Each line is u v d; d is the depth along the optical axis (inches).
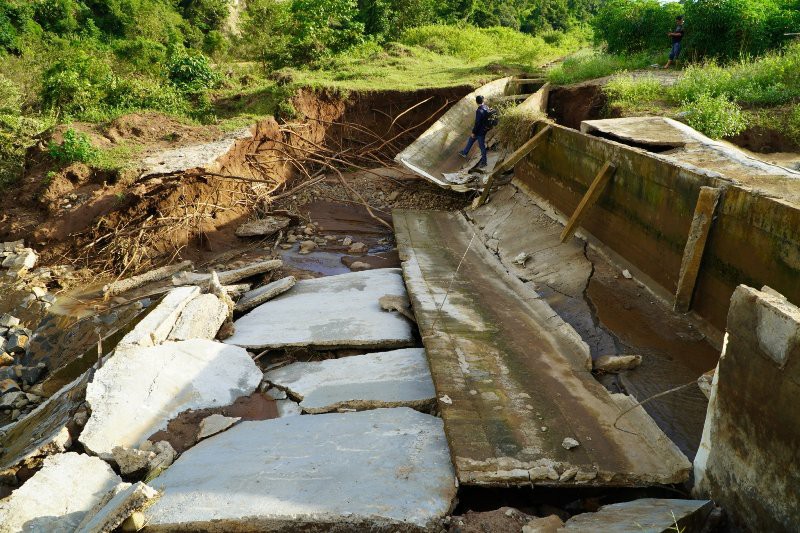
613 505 165.3
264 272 393.7
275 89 686.5
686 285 256.1
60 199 451.5
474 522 163.0
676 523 140.9
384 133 725.9
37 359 326.0
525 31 2078.0
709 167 298.0
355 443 203.5
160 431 219.8
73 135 476.4
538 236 406.3
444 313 304.5
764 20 579.2
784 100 428.8
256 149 596.4
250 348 289.9
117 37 1289.4
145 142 547.5
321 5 885.8
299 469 188.5
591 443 191.6
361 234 511.5
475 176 562.3
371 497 171.9
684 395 223.1
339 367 267.9
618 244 329.7
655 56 695.7
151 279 393.7
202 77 737.0
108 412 217.2
